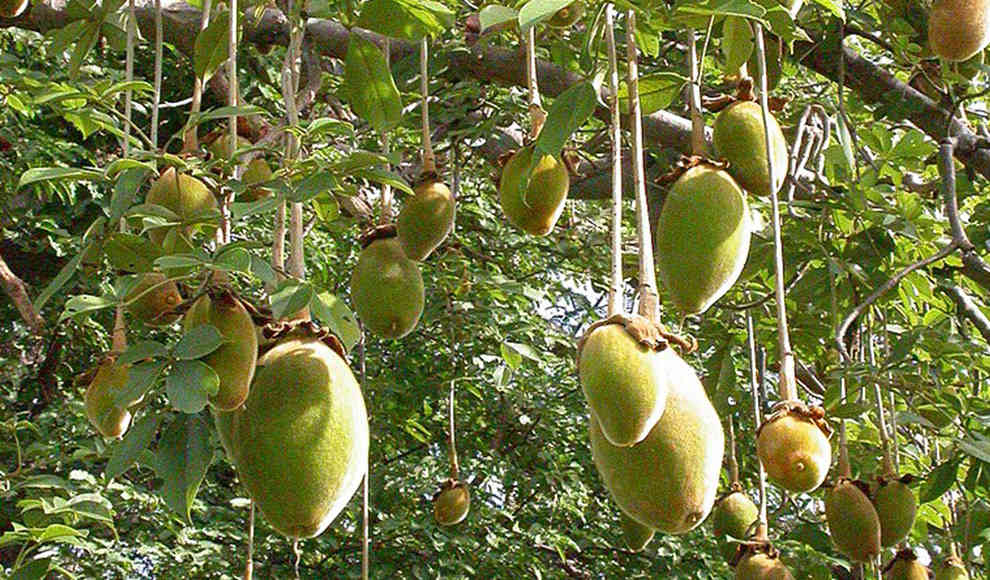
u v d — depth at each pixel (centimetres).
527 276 454
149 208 125
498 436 518
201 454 118
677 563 493
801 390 293
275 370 111
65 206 451
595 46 136
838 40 239
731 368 243
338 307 127
